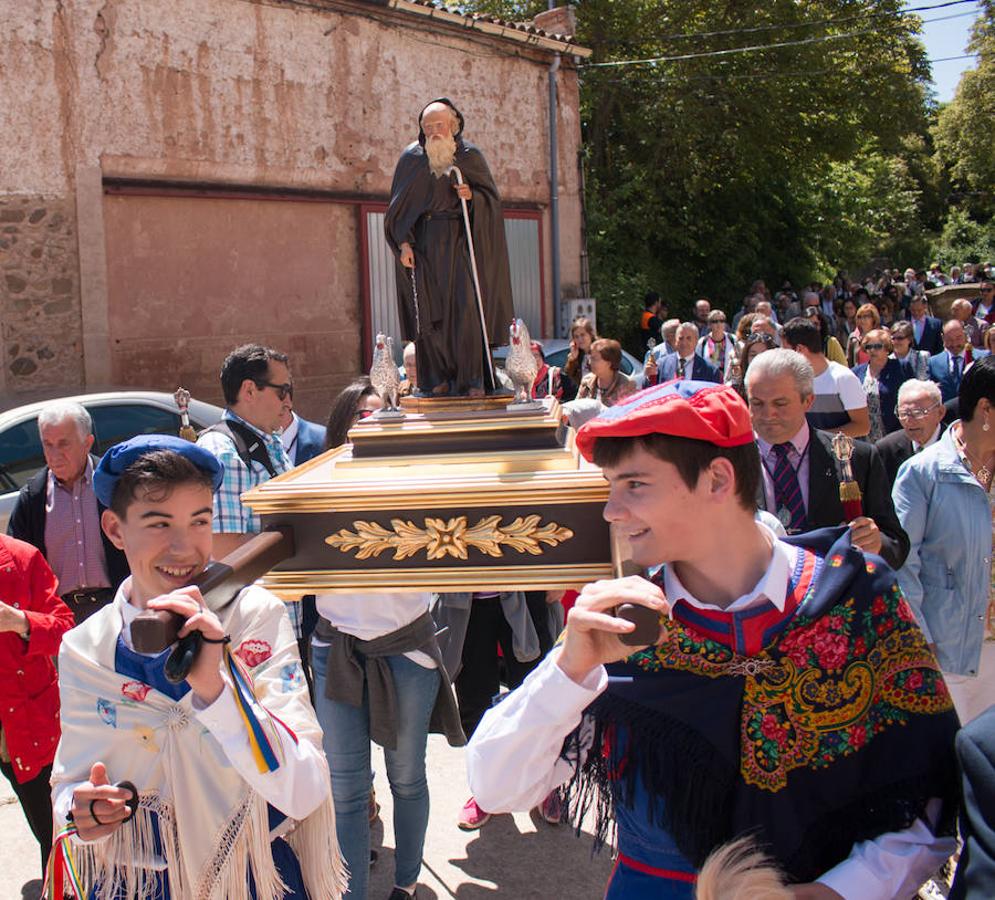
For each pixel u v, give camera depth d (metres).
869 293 22.47
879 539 2.70
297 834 1.97
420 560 2.12
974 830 1.40
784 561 1.62
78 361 9.67
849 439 2.73
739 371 5.70
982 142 40.28
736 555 1.61
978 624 3.38
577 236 15.10
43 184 9.33
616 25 20.28
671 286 21.11
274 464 3.52
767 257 23.77
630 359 10.27
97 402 6.29
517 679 4.00
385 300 12.36
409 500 2.09
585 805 1.70
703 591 1.64
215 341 10.70
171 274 10.32
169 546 1.84
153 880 1.82
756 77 20.67
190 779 1.81
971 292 20.19
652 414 1.52
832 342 7.54
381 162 12.19
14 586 3.16
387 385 2.58
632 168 20.47
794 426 3.25
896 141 23.81
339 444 3.52
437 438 2.39
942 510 3.37
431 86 12.72
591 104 20.27
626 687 1.61
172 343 10.35
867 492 3.23
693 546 1.60
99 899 1.81
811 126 22.20
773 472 3.30
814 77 21.48
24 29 9.07
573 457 2.22
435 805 4.04
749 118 20.92
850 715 1.56
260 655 1.95
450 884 3.48
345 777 3.04
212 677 1.64
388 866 3.65
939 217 48.25
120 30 9.69
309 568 2.16
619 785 1.63
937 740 1.57
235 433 3.47
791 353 3.29
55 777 1.86
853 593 1.60
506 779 1.62
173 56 10.12
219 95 10.55
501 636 3.99
